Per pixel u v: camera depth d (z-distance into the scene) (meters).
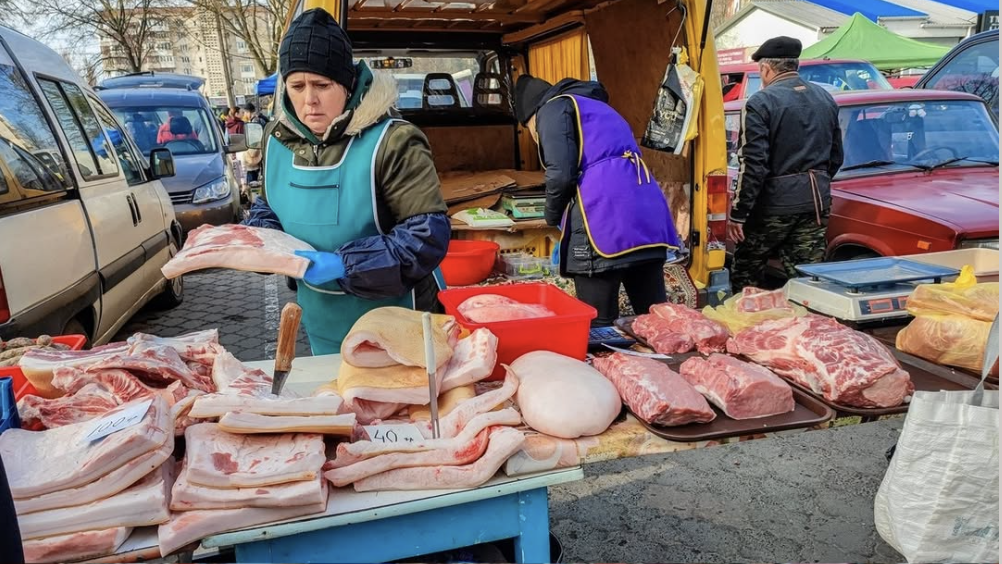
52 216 3.40
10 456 1.48
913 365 2.20
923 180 4.86
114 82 11.73
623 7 4.62
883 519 1.95
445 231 2.19
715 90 3.94
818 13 19.73
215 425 1.58
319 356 2.36
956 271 2.61
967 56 7.04
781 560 2.79
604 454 1.68
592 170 3.27
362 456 1.54
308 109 2.16
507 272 4.62
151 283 5.29
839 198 4.74
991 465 1.70
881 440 3.78
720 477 3.43
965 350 2.07
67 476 1.38
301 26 2.11
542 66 5.97
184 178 7.89
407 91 6.00
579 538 2.97
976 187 4.60
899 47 13.82
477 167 6.13
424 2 4.97
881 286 2.58
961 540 1.77
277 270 1.91
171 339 2.21
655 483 3.40
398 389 1.75
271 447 1.52
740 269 4.84
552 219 3.46
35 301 3.06
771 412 1.86
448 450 1.58
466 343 1.92
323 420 1.57
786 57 4.43
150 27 23.59
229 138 9.41
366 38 5.69
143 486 1.43
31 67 3.89
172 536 1.36
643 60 4.61
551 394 1.73
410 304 2.54
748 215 4.50
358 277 2.02
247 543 1.46
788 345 2.05
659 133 4.09
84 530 1.35
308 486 1.43
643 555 2.84
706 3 3.79
